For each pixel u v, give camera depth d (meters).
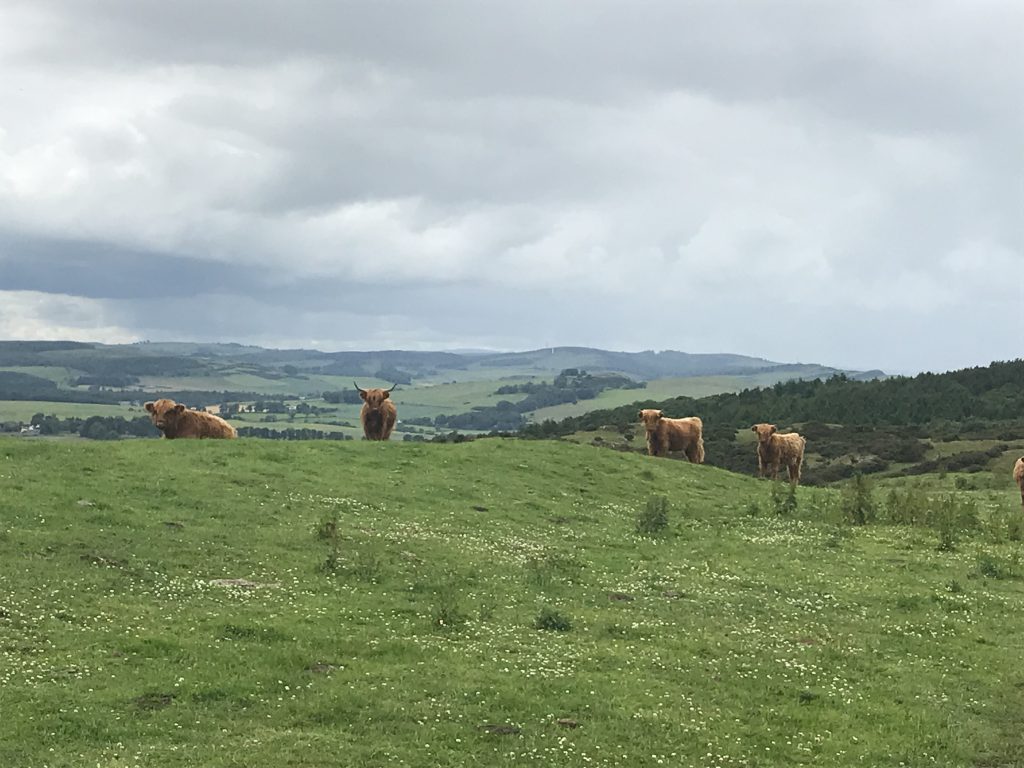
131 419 146.50
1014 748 15.38
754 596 23.84
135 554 22.89
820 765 14.48
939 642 20.73
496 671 17.22
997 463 70.75
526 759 13.85
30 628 17.61
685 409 118.81
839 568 27.25
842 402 113.00
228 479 31.61
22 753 13.02
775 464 50.50
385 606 20.86
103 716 14.36
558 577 24.72
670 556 28.30
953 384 115.62
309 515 28.58
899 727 15.97
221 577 22.00
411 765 13.41
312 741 13.90
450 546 26.92
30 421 151.62
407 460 38.59
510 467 40.16
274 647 17.62
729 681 17.77
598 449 45.81
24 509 25.23
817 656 19.45
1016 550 30.84
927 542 31.42
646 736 14.97
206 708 14.98
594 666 17.98
